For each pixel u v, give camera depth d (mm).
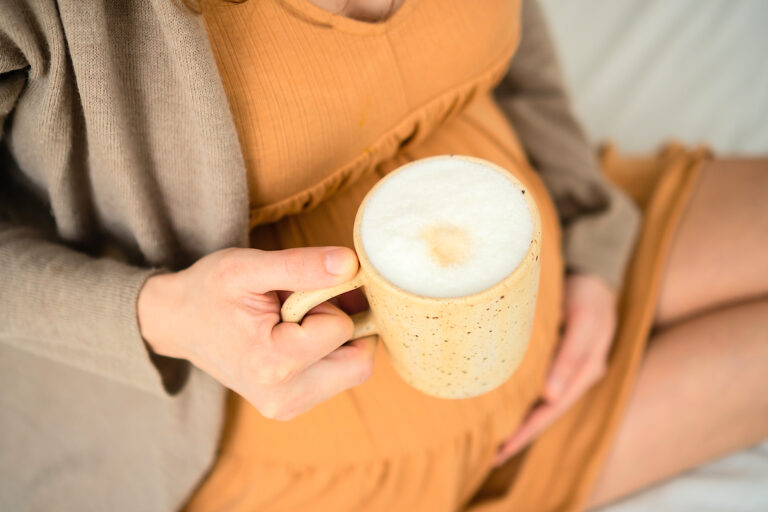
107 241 553
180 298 473
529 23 718
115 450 598
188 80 429
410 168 435
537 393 693
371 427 575
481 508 678
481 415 609
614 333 772
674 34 1183
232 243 493
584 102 1163
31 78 448
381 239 404
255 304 450
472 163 433
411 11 482
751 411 703
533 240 393
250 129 462
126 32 440
